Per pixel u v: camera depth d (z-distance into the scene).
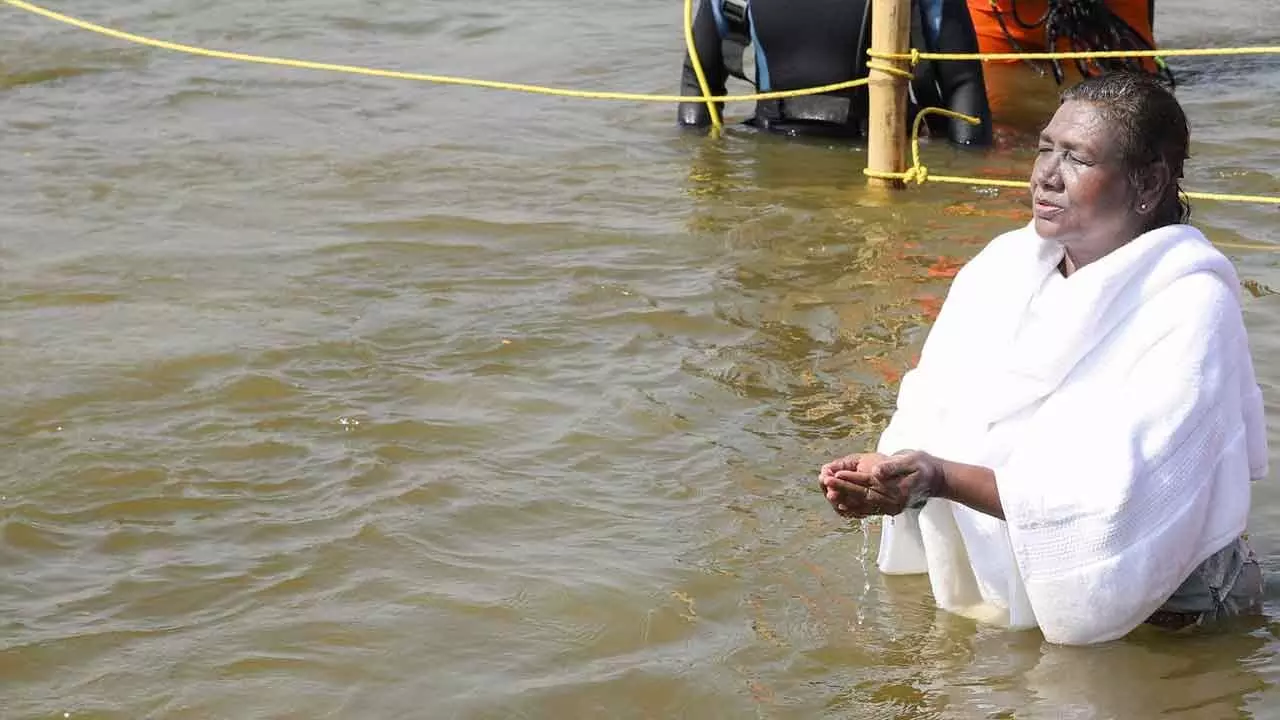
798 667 3.39
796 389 4.91
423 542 3.94
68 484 4.26
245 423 4.66
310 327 5.44
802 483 4.26
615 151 7.80
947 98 7.75
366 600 3.67
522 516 4.08
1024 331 3.39
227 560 3.87
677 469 4.35
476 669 3.38
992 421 3.41
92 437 4.55
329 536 3.98
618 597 3.67
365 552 3.89
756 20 7.91
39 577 3.79
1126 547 3.28
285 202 6.96
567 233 6.50
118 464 4.38
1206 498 3.31
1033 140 7.91
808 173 7.41
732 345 5.28
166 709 3.24
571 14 10.75
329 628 3.54
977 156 7.63
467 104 8.70
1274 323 5.21
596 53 9.74
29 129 8.22
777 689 3.31
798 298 5.74
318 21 10.62
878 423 4.64
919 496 3.29
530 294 5.77
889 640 3.49
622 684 3.32
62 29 10.31
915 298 5.73
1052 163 3.34
